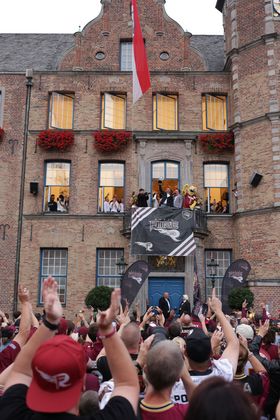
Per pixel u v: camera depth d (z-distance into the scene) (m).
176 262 19.78
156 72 21.91
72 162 21.28
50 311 2.40
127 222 20.11
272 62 19.58
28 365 2.42
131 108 21.83
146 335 6.51
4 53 24.31
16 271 20.02
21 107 21.72
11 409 2.20
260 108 19.58
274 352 6.42
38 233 20.45
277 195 18.44
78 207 20.81
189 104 21.73
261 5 20.38
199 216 19.72
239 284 13.82
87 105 21.78
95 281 20.05
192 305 18.83
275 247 18.09
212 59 23.78
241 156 19.84
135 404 2.29
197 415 1.77
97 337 6.17
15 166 21.14
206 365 3.96
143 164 21.14
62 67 22.41
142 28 22.56
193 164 21.17
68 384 2.11
